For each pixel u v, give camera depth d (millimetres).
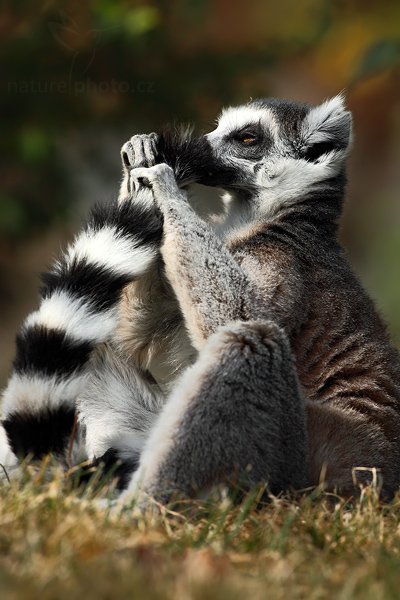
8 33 20656
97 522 8219
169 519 8852
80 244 10461
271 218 11703
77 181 22484
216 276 10367
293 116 12125
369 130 40531
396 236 36125
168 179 10664
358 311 11078
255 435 9430
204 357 9453
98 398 10719
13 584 6723
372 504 9375
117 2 19531
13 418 9586
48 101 20609
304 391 10625
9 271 25750
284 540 8227
